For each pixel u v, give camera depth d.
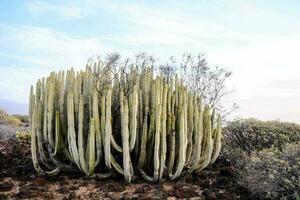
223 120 12.08
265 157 6.49
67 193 5.84
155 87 6.48
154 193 5.85
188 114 6.86
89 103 6.59
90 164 6.31
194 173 6.97
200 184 6.40
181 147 6.31
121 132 6.43
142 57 8.95
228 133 9.45
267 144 8.95
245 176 6.21
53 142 6.75
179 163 6.36
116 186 6.05
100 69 7.21
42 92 7.01
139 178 6.57
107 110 6.17
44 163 6.95
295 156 6.38
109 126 6.20
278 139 8.93
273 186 5.73
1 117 21.31
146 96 6.53
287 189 5.76
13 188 6.12
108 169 6.55
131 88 6.93
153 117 6.43
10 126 16.72
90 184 6.23
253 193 5.82
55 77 6.97
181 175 6.70
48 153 7.19
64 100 6.84
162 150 6.23
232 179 6.73
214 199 5.69
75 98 6.62
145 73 7.02
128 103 6.55
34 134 6.71
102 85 6.98
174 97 6.84
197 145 6.63
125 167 6.19
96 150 6.50
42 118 6.92
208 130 6.91
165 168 6.57
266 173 5.94
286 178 5.88
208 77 13.16
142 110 6.56
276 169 6.01
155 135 6.19
